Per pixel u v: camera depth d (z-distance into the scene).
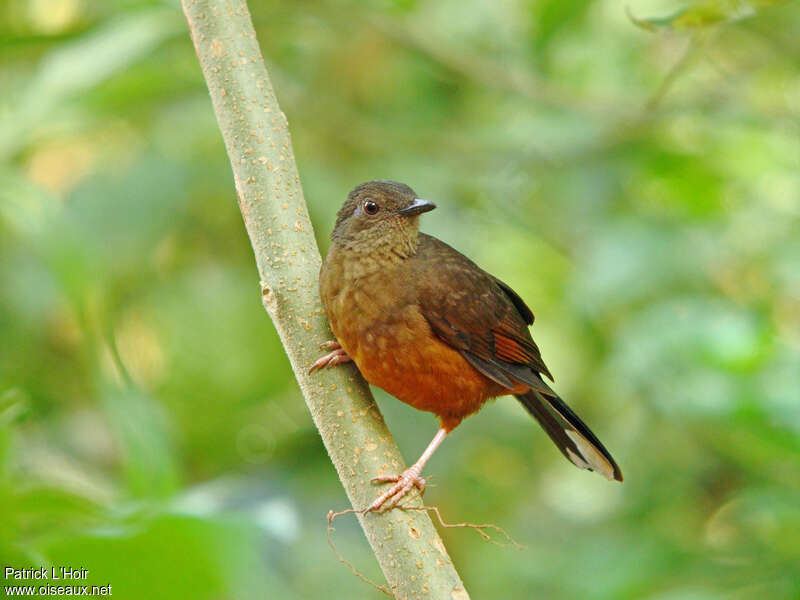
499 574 11.83
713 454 11.99
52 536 4.62
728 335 9.90
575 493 13.18
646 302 11.72
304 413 12.07
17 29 12.07
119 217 11.91
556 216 13.00
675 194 12.98
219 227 12.81
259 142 6.52
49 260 7.36
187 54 11.92
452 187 12.64
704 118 12.66
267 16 12.12
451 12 12.98
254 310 12.22
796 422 8.96
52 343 11.67
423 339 7.57
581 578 10.66
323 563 10.51
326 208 11.88
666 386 10.22
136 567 4.66
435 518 11.91
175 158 12.34
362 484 6.15
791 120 12.20
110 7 11.51
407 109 13.52
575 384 13.23
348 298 7.42
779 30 12.38
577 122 12.80
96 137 13.38
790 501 9.20
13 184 7.62
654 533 10.66
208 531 4.64
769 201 13.08
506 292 8.96
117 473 10.49
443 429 8.19
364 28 12.44
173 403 11.80
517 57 12.66
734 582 9.42
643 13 13.73
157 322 12.17
